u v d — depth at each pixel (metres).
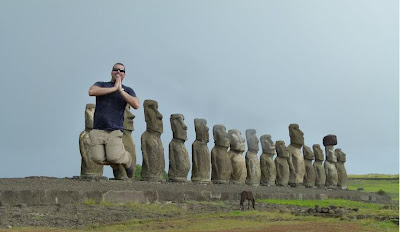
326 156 42.66
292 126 38.31
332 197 32.34
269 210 18.27
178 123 26.84
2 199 14.05
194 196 21.19
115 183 20.16
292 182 37.31
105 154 7.18
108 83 7.51
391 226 13.12
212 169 29.42
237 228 11.66
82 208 14.61
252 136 33.75
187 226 12.04
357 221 14.08
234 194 23.73
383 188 48.22
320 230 11.45
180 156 26.59
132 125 24.72
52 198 15.06
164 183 23.75
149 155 25.11
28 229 10.61
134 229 11.30
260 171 33.75
